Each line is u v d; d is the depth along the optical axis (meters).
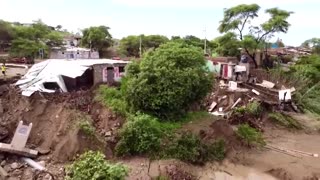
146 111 24.28
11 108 24.02
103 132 22.47
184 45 27.25
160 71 23.91
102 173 15.62
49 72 27.58
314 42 73.25
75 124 21.83
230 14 49.75
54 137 21.84
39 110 23.30
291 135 30.78
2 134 22.16
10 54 50.47
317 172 22.36
